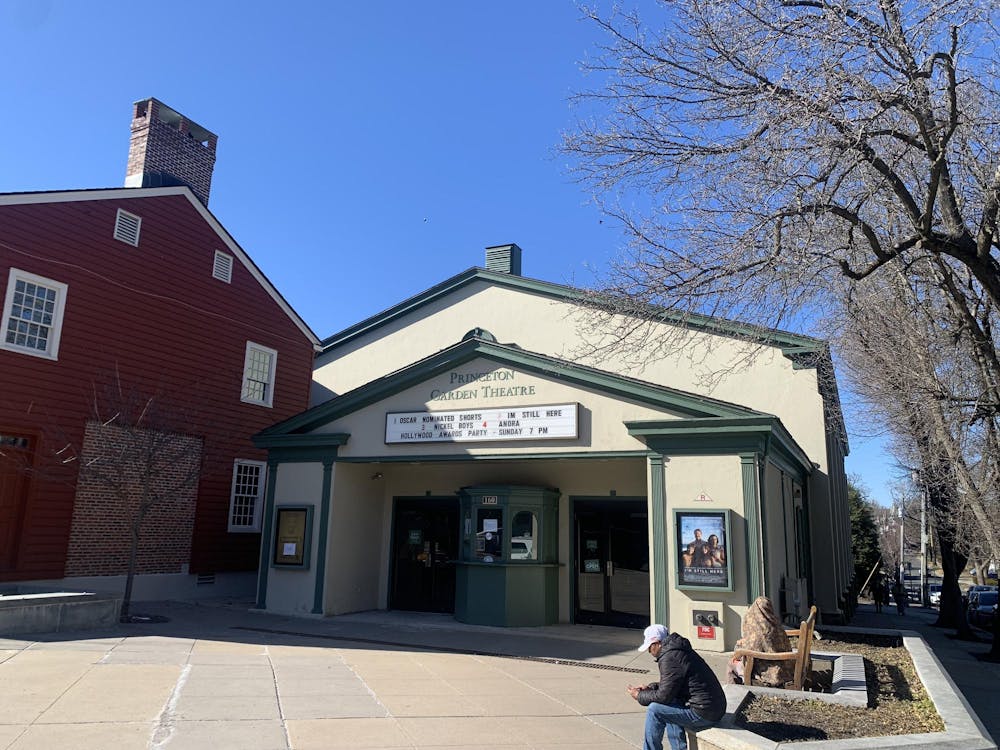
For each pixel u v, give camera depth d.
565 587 14.51
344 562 15.12
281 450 15.47
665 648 5.83
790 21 8.05
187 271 18.53
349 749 6.03
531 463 15.32
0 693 7.13
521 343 19.67
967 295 11.95
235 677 8.45
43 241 15.26
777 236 8.78
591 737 6.82
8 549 14.41
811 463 16.86
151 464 14.66
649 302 9.51
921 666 9.02
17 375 14.59
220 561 18.81
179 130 20.05
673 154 9.32
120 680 7.95
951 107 7.79
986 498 15.30
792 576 14.91
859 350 14.82
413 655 10.63
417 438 14.22
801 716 6.84
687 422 11.80
